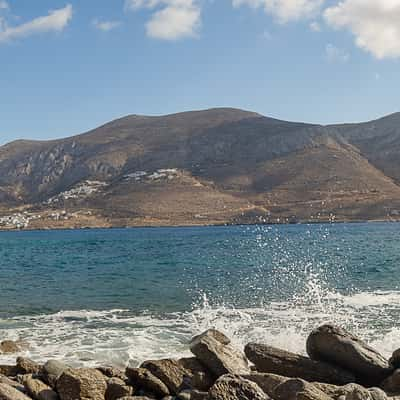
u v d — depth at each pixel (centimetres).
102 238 11644
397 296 2281
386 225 14288
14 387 1020
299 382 858
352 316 1830
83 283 3134
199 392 889
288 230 12125
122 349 1427
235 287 2745
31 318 1962
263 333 1602
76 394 959
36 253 6738
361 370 1023
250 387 834
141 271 3791
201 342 1084
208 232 13312
